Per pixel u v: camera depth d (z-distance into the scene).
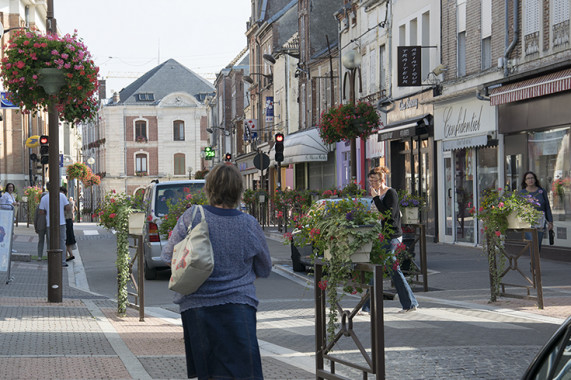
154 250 17.22
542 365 3.14
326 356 6.86
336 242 6.68
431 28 28.38
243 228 5.23
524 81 20.84
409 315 11.37
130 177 101.31
